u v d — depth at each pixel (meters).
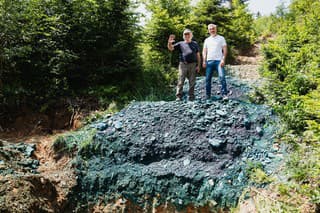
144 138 5.02
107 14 7.41
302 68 6.21
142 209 4.35
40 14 6.76
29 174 4.26
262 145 4.80
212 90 7.80
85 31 7.12
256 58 12.57
